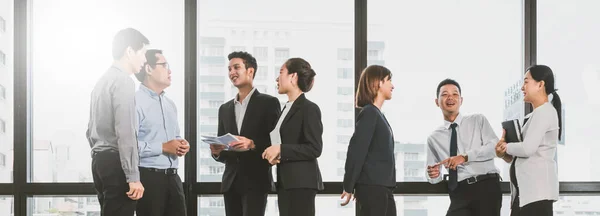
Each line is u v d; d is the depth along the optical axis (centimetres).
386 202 371
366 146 368
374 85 380
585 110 459
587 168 459
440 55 459
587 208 459
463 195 423
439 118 458
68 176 446
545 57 459
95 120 343
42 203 446
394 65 460
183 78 450
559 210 460
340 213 456
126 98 337
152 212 373
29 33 445
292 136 372
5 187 441
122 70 344
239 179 393
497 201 420
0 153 445
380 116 376
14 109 441
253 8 458
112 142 342
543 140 386
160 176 376
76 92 447
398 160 455
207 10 456
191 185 448
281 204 373
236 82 400
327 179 454
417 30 461
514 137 400
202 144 452
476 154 421
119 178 339
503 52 461
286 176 370
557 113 392
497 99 459
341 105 457
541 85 386
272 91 458
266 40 458
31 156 445
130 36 348
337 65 459
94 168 344
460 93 439
